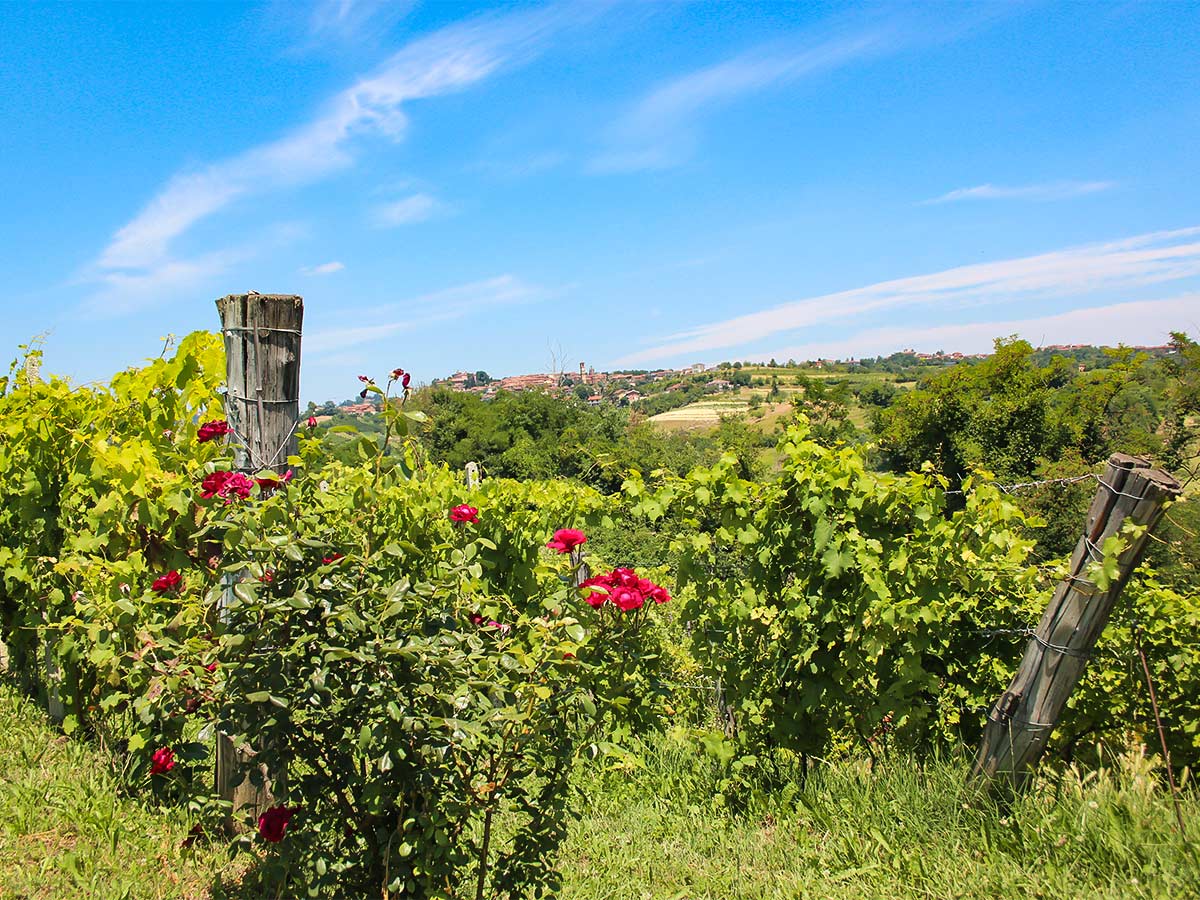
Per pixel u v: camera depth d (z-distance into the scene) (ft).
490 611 10.14
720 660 14.55
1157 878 9.27
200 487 11.10
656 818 12.86
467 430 163.53
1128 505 10.39
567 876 10.74
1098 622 10.82
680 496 14.96
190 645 8.68
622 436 168.45
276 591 7.88
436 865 7.88
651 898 10.17
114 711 13.47
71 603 14.35
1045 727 11.15
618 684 10.96
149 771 11.62
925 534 13.25
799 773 13.55
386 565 10.61
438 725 7.41
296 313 11.06
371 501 9.73
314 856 7.88
